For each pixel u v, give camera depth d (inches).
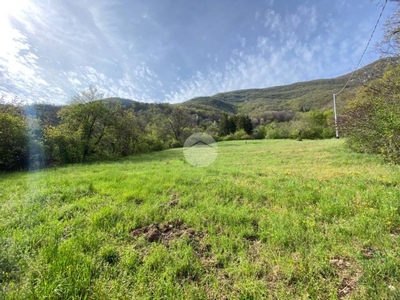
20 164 573.3
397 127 291.3
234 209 169.2
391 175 243.3
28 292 78.4
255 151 826.2
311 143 1106.1
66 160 700.0
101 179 301.6
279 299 78.7
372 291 80.1
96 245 117.4
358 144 482.0
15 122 561.9
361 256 101.0
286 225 135.9
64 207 177.2
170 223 149.5
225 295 83.0
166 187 245.8
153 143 1334.9
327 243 113.6
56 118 827.4
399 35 299.3
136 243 122.3
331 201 168.4
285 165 403.2
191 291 84.2
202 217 154.9
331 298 77.9
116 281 88.1
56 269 91.3
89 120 853.2
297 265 97.2
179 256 107.4
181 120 1962.4
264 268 96.9
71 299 78.7
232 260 103.8
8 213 165.6
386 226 126.3
